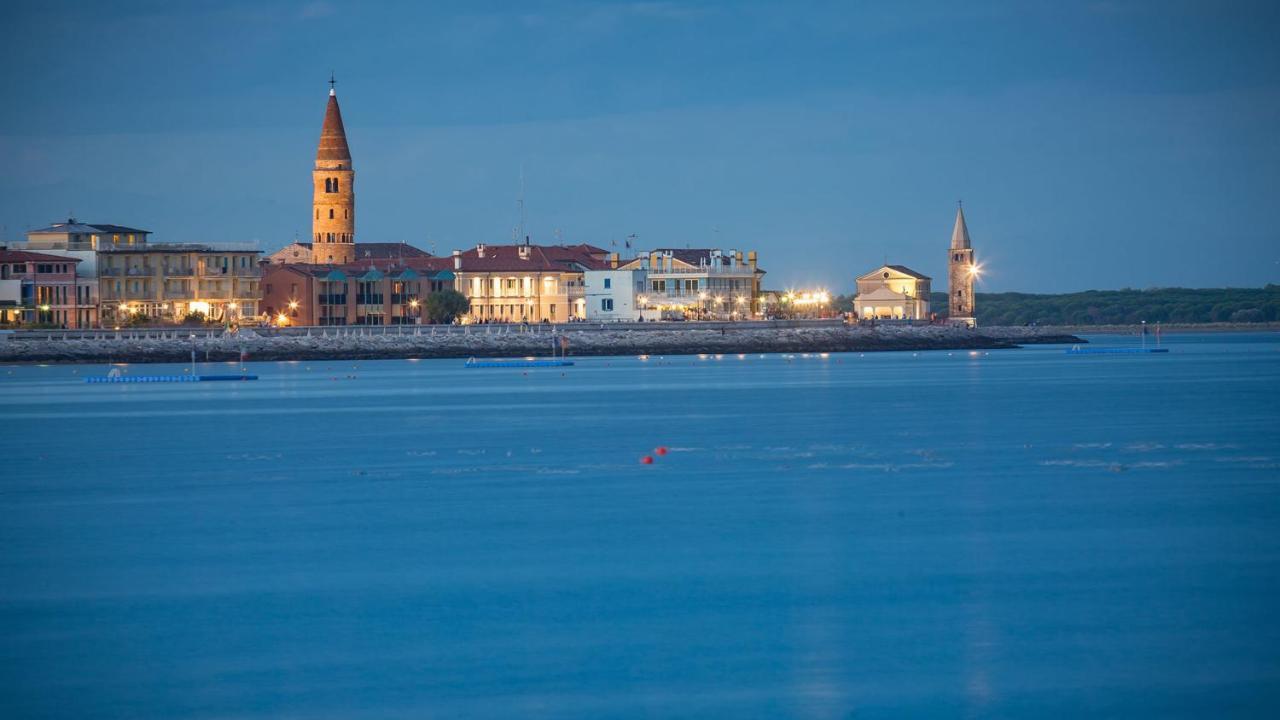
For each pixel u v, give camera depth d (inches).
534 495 3900.1
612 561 3061.0
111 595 2792.8
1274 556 3063.5
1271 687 2250.2
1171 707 2174.0
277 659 2396.7
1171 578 2883.9
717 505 3720.5
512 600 2746.1
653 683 2281.0
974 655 2404.0
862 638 2497.5
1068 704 2188.7
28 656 2411.4
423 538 3304.6
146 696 2224.4
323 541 3277.6
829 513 3592.5
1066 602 2711.6
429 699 2215.8
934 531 3353.8
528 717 2145.7
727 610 2672.2
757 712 2162.9
